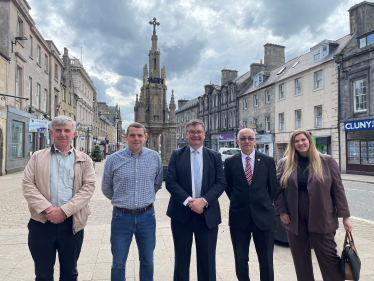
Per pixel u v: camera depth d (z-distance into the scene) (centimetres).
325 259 266
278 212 290
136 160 280
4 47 1519
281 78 2397
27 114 1764
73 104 3244
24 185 238
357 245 426
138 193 274
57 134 248
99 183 1220
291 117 2297
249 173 297
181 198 271
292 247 285
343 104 1784
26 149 1764
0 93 1415
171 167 288
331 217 264
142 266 279
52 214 229
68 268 250
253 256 388
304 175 279
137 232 278
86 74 3934
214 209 280
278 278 319
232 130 3192
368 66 1606
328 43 1975
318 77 2034
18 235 464
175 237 284
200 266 276
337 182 269
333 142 1850
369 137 1608
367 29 1858
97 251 399
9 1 1532
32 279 310
